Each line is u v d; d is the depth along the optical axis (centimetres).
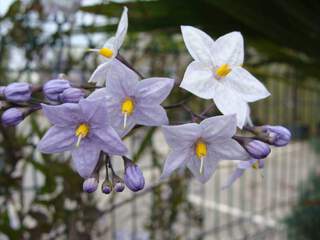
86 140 9
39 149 9
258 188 52
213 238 38
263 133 9
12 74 21
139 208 34
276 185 51
